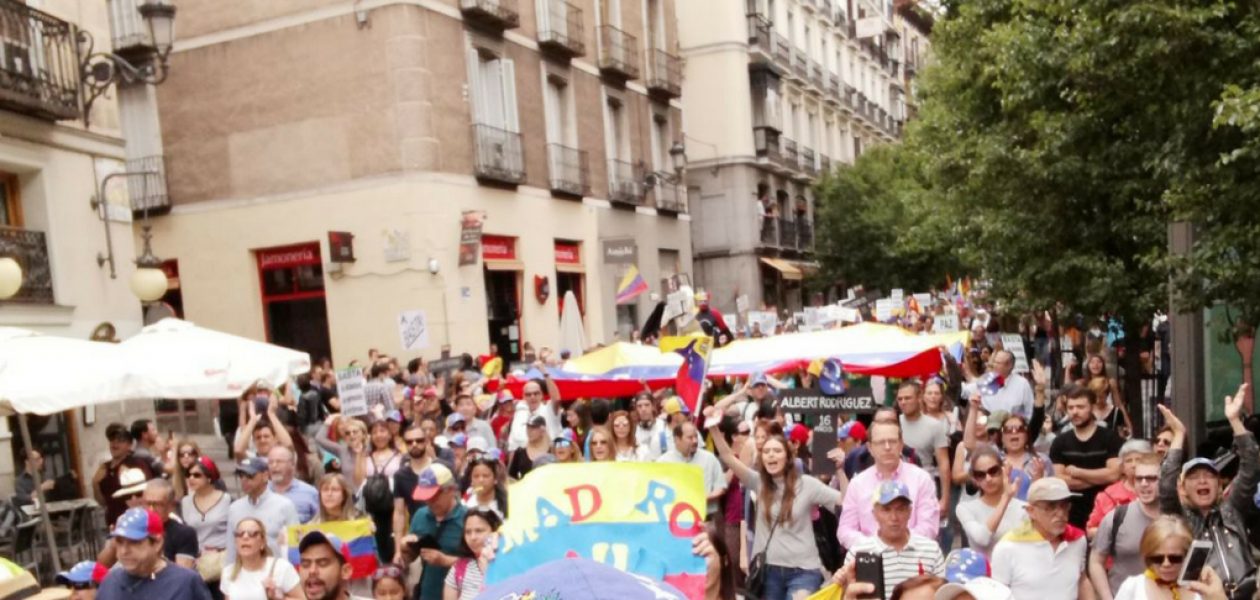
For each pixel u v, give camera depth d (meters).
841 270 45.19
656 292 33.28
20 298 14.24
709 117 41.41
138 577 6.59
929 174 22.45
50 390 9.73
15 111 14.31
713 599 5.76
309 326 24.22
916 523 7.48
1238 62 9.94
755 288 41.41
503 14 25.36
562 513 5.14
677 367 13.56
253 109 24.31
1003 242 16.84
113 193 16.36
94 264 15.84
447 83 23.91
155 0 14.62
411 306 23.11
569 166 28.59
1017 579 6.54
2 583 4.89
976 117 20.27
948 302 32.09
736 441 10.02
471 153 24.59
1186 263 9.78
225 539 9.00
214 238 24.78
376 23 23.19
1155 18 9.93
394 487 10.10
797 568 7.96
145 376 10.41
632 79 32.72
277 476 9.18
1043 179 15.16
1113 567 6.91
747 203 41.25
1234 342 11.59
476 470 8.59
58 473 14.62
